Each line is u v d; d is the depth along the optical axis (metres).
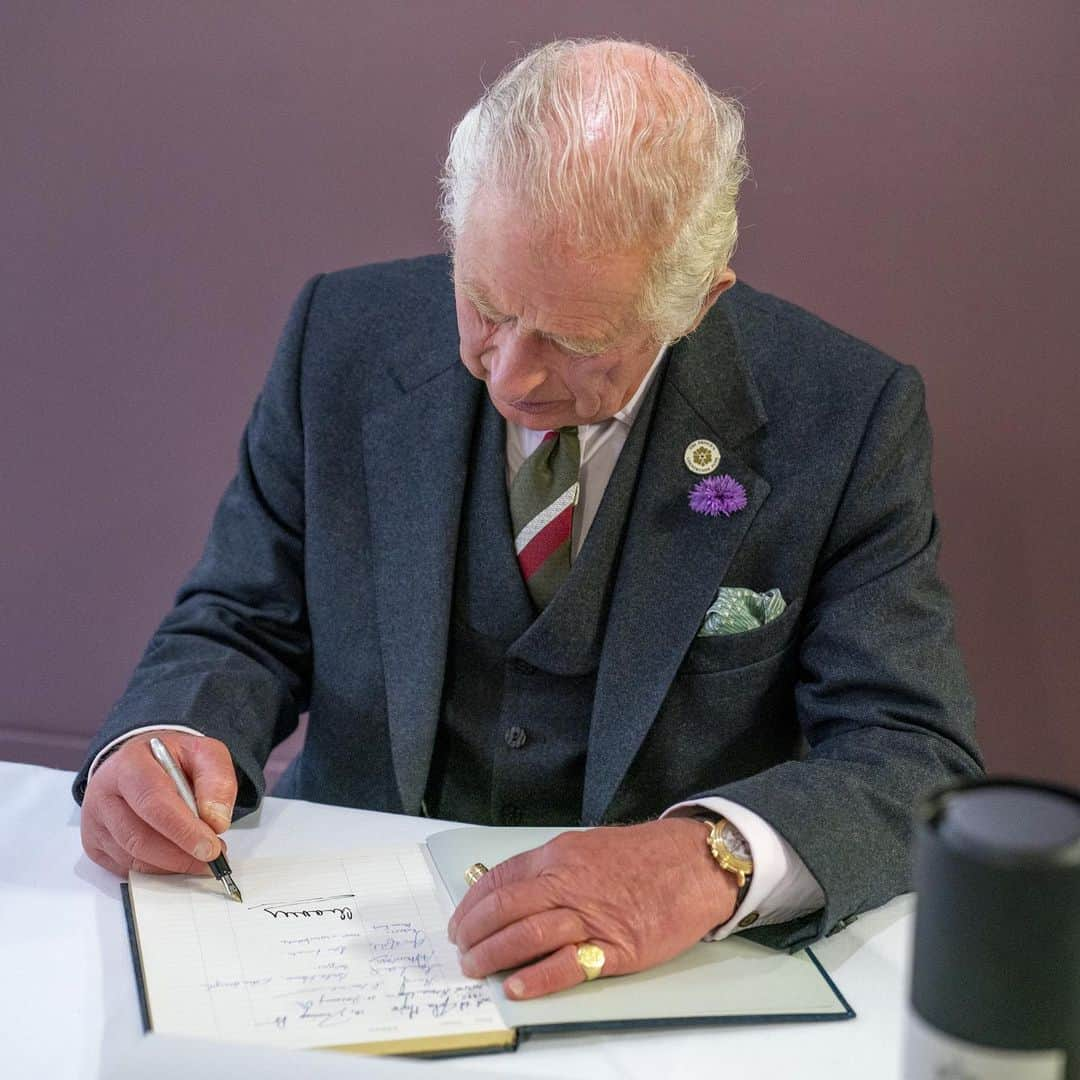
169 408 2.28
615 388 1.27
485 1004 0.99
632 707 1.41
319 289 1.61
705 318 1.48
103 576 2.38
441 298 1.56
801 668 1.47
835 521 1.44
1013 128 1.92
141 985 0.99
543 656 1.44
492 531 1.46
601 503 1.43
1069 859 0.64
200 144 2.16
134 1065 0.79
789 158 1.99
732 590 1.43
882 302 2.02
